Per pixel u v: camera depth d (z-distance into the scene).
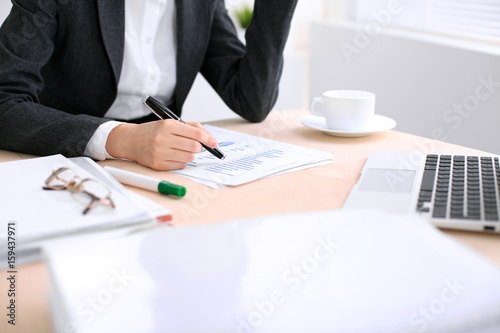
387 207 0.66
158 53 1.32
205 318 0.41
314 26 2.54
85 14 1.16
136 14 1.27
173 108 1.42
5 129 0.99
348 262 0.48
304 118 1.21
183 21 1.28
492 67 1.77
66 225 0.59
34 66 1.10
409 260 0.48
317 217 0.58
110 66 1.21
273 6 1.23
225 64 1.34
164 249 0.52
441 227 0.62
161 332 0.39
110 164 0.93
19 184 0.73
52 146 0.96
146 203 0.67
